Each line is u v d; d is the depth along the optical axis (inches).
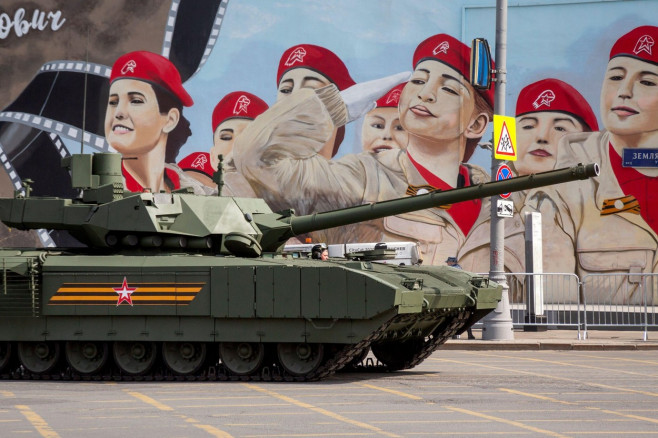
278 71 1563.7
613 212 1466.5
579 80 1487.5
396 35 1539.1
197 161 1581.0
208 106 1581.0
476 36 1519.4
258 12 1576.0
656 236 1450.5
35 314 699.4
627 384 665.0
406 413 523.8
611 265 1464.1
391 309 636.1
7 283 705.6
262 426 478.3
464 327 804.0
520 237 1491.1
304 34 1562.5
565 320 1083.9
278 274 661.9
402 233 1529.3
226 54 1582.2
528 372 747.4
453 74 1519.4
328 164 1549.0
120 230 718.5
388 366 774.5
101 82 1616.6
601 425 484.1
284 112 1561.3
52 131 1635.1
